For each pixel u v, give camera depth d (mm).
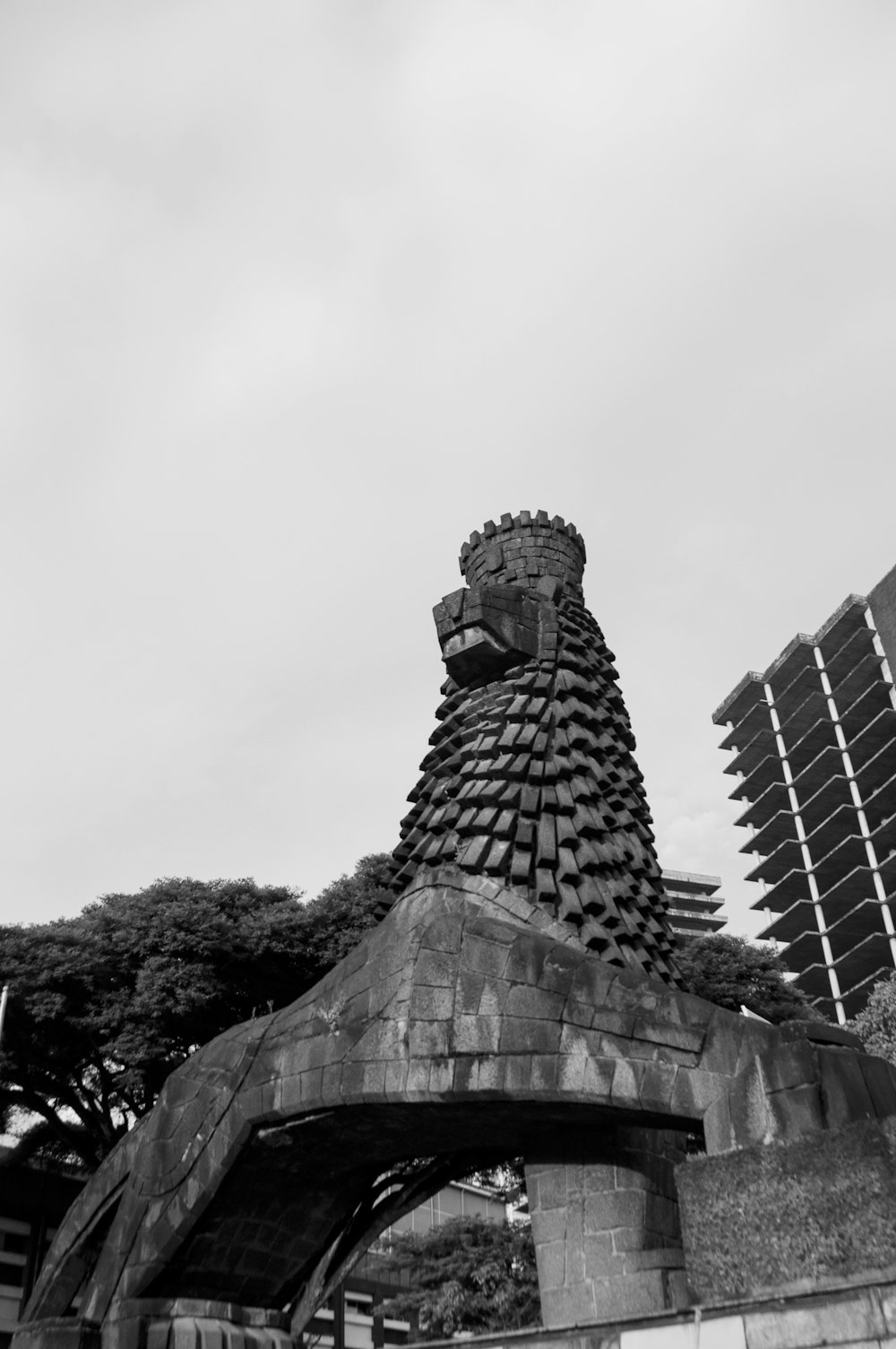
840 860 79312
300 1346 17078
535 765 16750
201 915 32938
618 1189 13914
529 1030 13539
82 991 32562
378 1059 14352
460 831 16500
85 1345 15586
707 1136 12070
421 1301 35062
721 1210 11531
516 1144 15461
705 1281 11383
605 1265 13531
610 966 13727
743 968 35531
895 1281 9508
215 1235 15914
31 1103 33406
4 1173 38250
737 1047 12336
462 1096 13625
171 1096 16641
